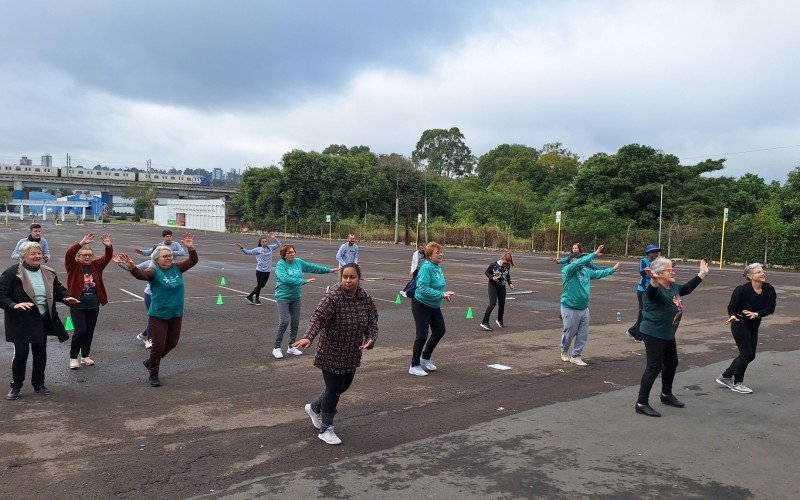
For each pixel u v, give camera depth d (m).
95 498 4.19
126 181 130.75
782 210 36.72
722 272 27.36
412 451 5.12
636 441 5.44
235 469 4.71
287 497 4.22
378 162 71.62
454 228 52.09
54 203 111.94
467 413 6.19
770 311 6.99
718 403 6.64
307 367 8.05
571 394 6.97
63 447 5.13
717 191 45.97
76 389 6.86
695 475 4.71
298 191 65.25
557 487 4.45
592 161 48.53
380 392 6.93
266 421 5.86
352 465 4.80
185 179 143.50
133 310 12.70
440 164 107.38
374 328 5.44
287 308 8.65
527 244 46.03
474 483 4.50
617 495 4.34
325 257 31.16
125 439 5.34
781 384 7.47
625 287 19.75
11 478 4.50
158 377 7.21
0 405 6.25
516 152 95.62
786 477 4.70
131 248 32.75
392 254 36.25
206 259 28.16
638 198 44.31
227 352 8.91
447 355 8.99
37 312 6.51
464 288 18.45
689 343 10.14
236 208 78.88
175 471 4.66
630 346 9.81
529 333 10.90
